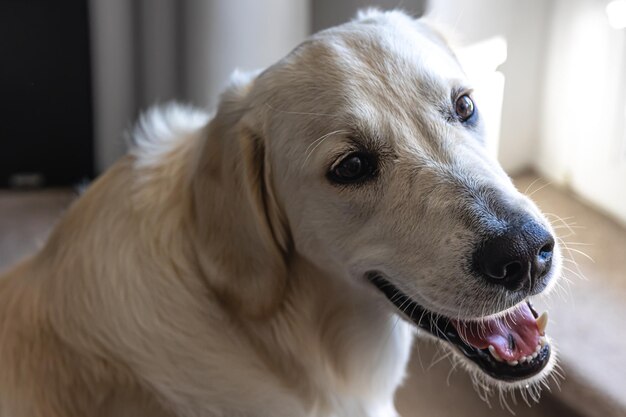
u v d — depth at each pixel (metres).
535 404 1.87
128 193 1.37
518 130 2.18
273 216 1.31
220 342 1.36
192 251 1.35
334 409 1.47
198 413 1.38
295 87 1.23
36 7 2.51
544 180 2.21
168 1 2.46
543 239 1.09
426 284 1.15
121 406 1.36
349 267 1.26
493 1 1.99
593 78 2.03
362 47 1.24
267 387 1.40
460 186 1.14
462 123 1.26
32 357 1.37
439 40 1.40
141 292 1.34
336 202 1.22
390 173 1.18
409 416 1.91
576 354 1.81
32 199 2.63
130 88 2.56
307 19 2.34
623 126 2.00
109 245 1.35
